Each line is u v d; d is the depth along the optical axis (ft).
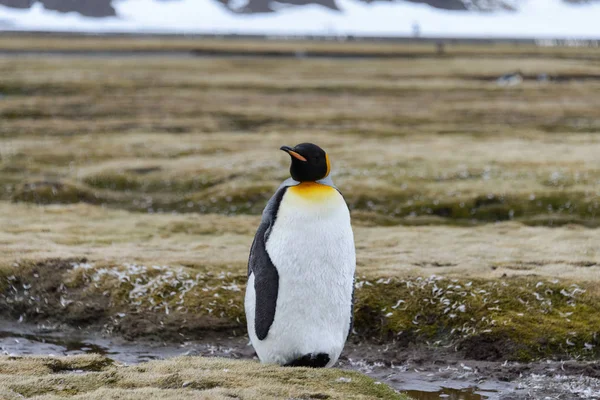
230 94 368.89
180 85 397.60
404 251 113.80
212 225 133.39
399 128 264.31
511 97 373.61
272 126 269.23
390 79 471.62
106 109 298.56
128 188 171.32
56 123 259.80
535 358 82.33
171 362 65.46
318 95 378.32
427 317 90.33
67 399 54.19
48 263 104.27
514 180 162.09
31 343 88.48
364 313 91.45
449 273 98.78
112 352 86.33
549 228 132.05
